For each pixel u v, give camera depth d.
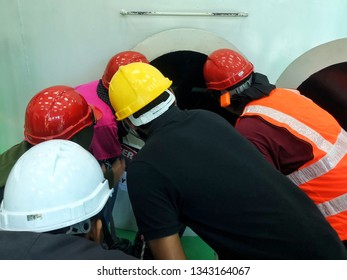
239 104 1.34
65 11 1.54
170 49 1.58
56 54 1.62
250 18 1.57
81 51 1.61
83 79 1.66
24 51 1.61
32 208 0.71
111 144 1.36
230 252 0.90
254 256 0.86
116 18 1.56
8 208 0.74
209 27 1.58
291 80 1.60
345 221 1.12
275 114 1.15
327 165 1.10
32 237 0.65
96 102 1.36
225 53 1.38
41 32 1.58
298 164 1.12
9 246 0.63
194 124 0.94
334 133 1.15
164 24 1.57
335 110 1.70
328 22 1.57
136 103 0.95
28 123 1.11
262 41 1.61
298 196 0.92
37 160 0.76
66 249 0.65
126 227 1.88
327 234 0.88
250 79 1.32
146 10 1.55
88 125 1.16
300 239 0.85
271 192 0.87
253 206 0.85
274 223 0.85
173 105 0.99
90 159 0.83
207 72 1.39
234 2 1.54
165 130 0.92
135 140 1.68
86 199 0.75
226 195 0.85
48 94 1.12
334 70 1.60
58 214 0.72
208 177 0.85
